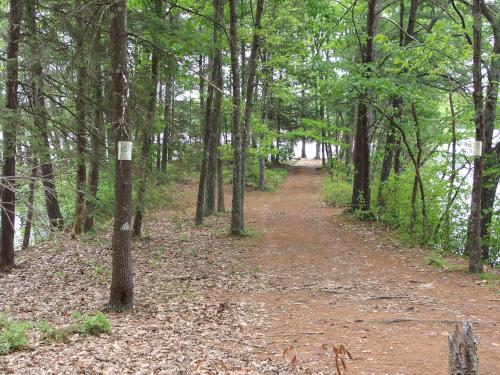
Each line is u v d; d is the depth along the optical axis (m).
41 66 10.23
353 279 11.05
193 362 5.56
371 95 15.80
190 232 17.36
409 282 10.55
